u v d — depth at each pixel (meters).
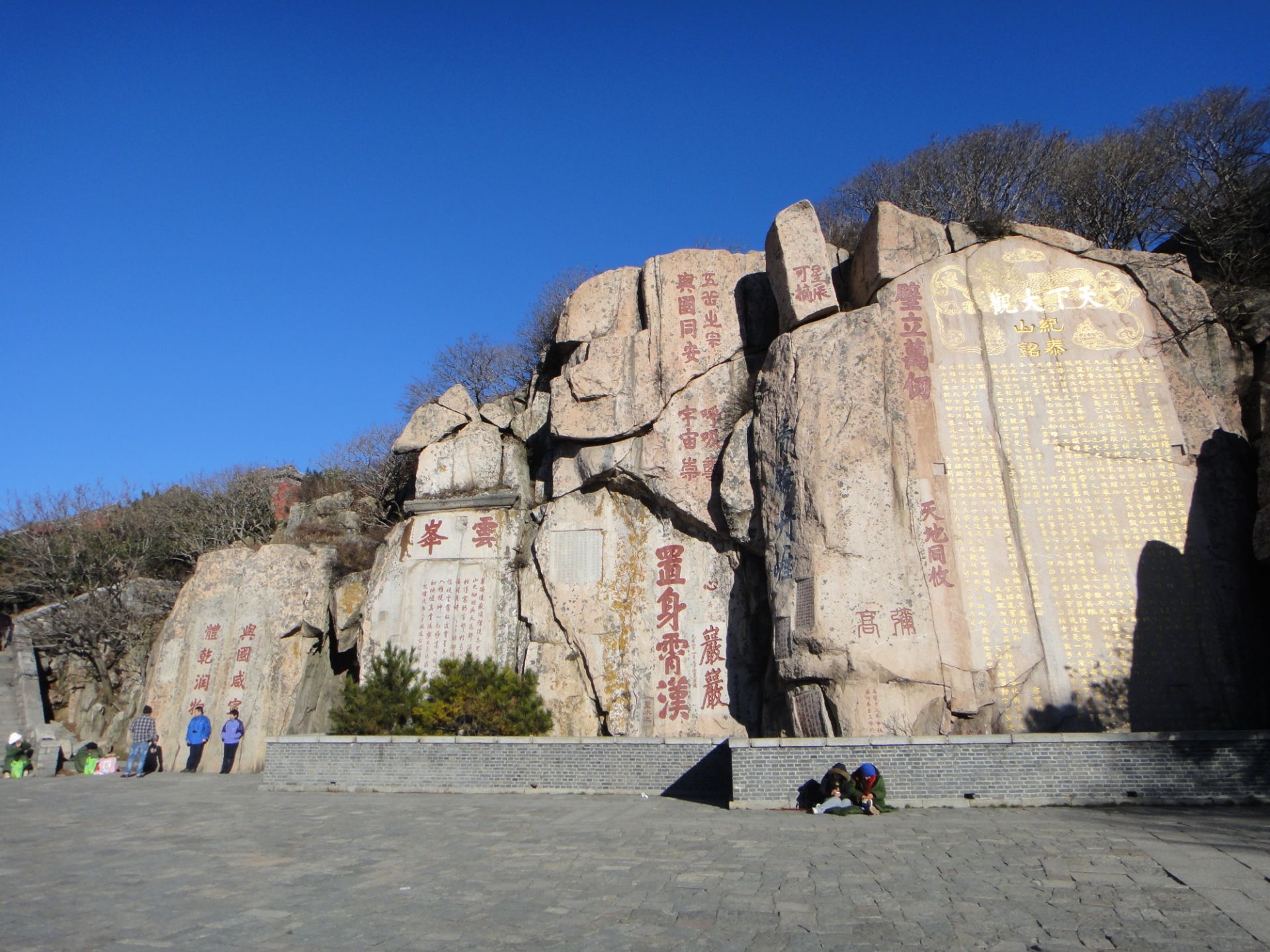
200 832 10.80
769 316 19.97
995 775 11.72
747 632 17.09
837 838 9.38
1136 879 7.14
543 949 5.84
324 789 15.06
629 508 18.89
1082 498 15.51
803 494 15.58
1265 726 13.70
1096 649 14.34
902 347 17.02
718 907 6.74
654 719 17.00
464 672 16.56
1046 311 17.27
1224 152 22.84
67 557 26.98
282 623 21.38
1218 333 16.73
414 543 20.05
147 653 24.25
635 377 19.52
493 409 22.42
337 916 6.75
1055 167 26.59
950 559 15.06
